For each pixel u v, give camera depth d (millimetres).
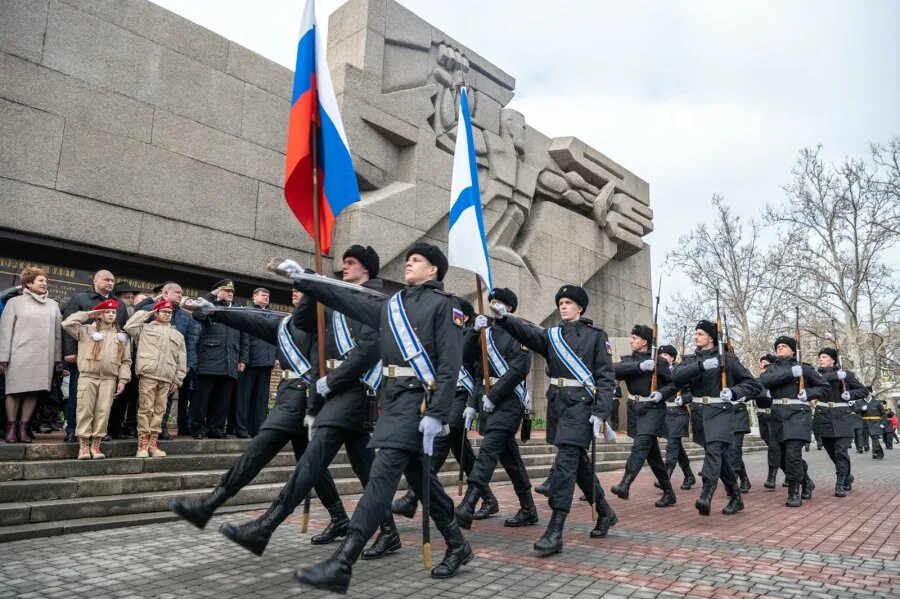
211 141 11477
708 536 5996
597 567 4695
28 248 9578
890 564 4973
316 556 4785
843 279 28250
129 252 10297
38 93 9625
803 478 9008
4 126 9266
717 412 7332
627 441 14836
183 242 10914
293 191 5035
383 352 4297
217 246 11328
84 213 9875
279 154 12414
